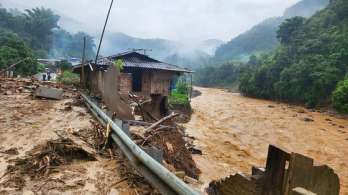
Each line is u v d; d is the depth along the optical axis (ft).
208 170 33.76
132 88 55.16
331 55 112.88
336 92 93.50
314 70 112.37
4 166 10.67
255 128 68.80
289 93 124.36
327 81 104.37
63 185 9.18
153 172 8.35
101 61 48.75
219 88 246.27
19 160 11.15
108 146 13.87
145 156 9.01
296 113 97.35
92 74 41.09
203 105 115.44
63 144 12.75
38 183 9.21
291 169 6.34
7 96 35.81
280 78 130.62
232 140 55.21
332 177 6.96
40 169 10.30
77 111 26.27
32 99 33.86
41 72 135.03
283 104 125.29
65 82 62.44
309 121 80.59
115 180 9.83
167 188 7.55
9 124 18.84
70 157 12.03
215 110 100.58
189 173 21.39
